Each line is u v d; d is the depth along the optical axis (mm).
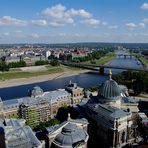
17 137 109625
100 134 149625
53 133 122688
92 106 157250
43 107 195875
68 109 187500
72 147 115500
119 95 156750
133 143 141375
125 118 140750
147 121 162500
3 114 189875
